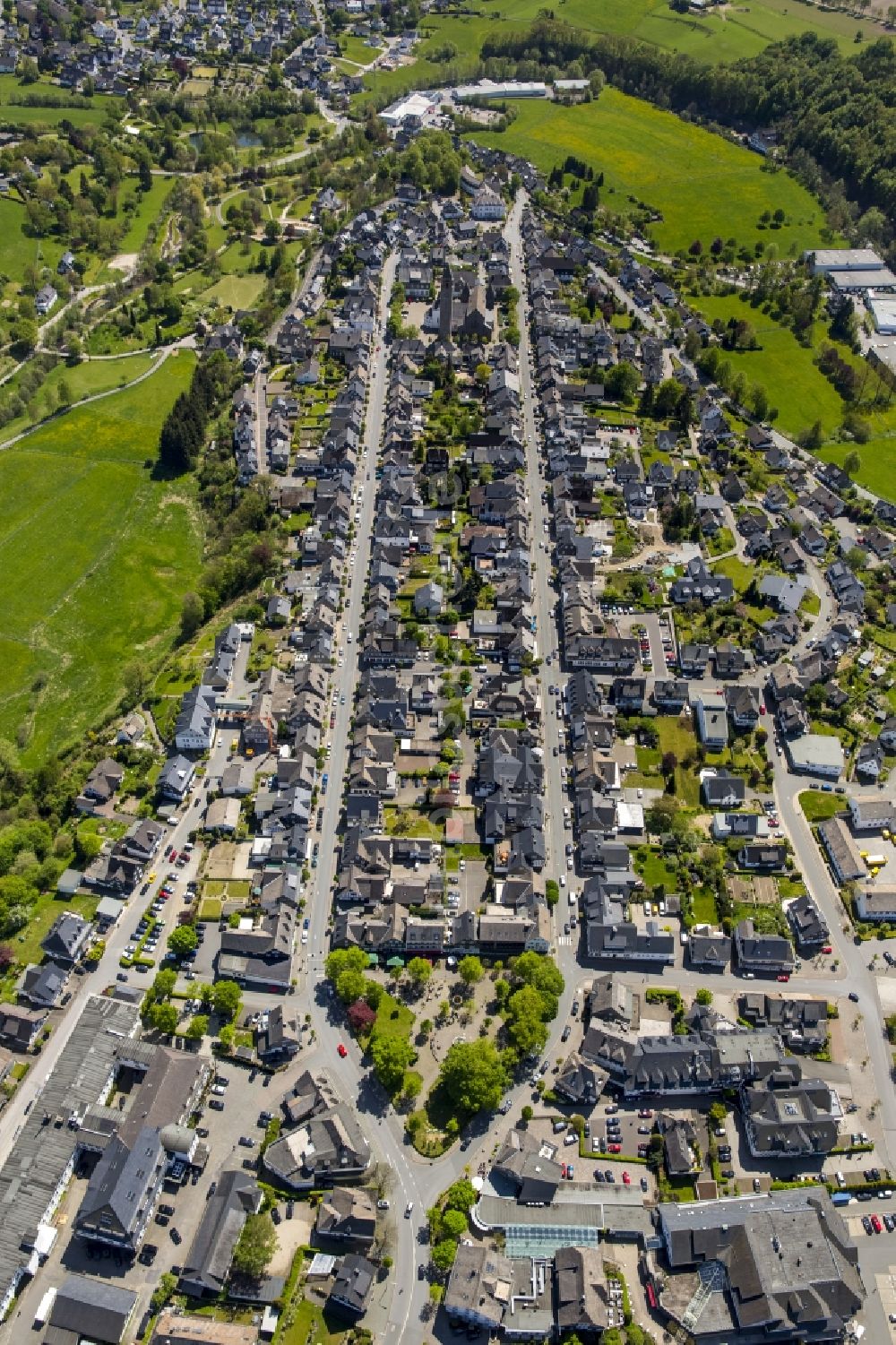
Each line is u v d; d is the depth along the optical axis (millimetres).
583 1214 167375
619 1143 178625
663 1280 160000
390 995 198500
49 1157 172875
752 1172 176125
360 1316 157500
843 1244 163125
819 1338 155750
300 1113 178500
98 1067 184500
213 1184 172000
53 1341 154875
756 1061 182375
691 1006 198000
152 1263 163625
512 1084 185625
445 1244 159500
